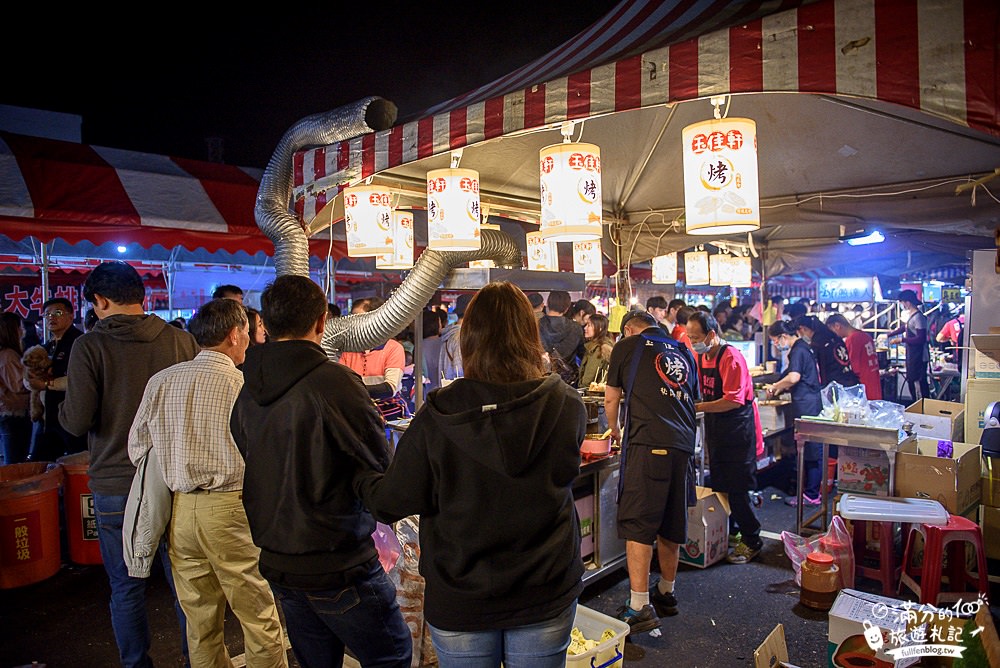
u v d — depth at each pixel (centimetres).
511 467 163
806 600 380
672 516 357
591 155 291
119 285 285
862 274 1175
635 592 351
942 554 355
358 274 1072
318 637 221
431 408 174
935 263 1063
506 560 168
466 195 338
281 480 205
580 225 289
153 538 252
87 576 444
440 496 170
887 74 175
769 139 422
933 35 168
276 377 207
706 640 345
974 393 505
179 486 241
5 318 542
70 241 493
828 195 507
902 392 1070
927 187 461
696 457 538
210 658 261
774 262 885
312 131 336
